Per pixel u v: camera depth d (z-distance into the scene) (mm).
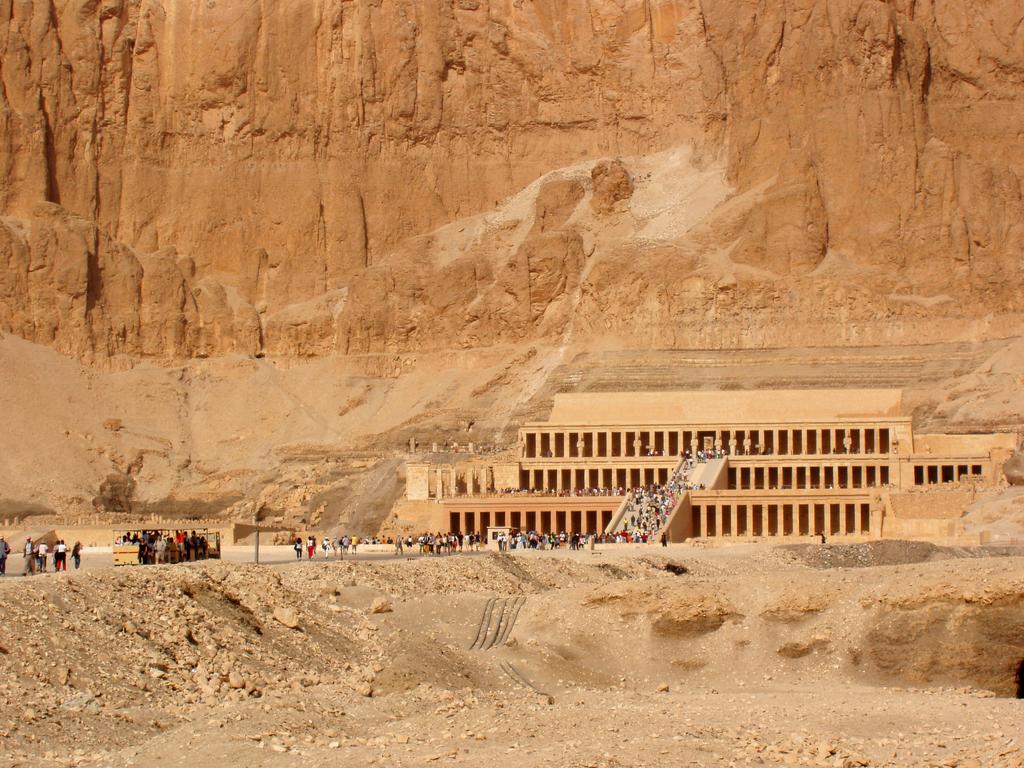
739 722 96812
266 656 113188
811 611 126375
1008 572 121688
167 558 157500
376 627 127562
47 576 114750
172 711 97125
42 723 91062
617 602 130375
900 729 95750
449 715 94938
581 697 107938
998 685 118312
